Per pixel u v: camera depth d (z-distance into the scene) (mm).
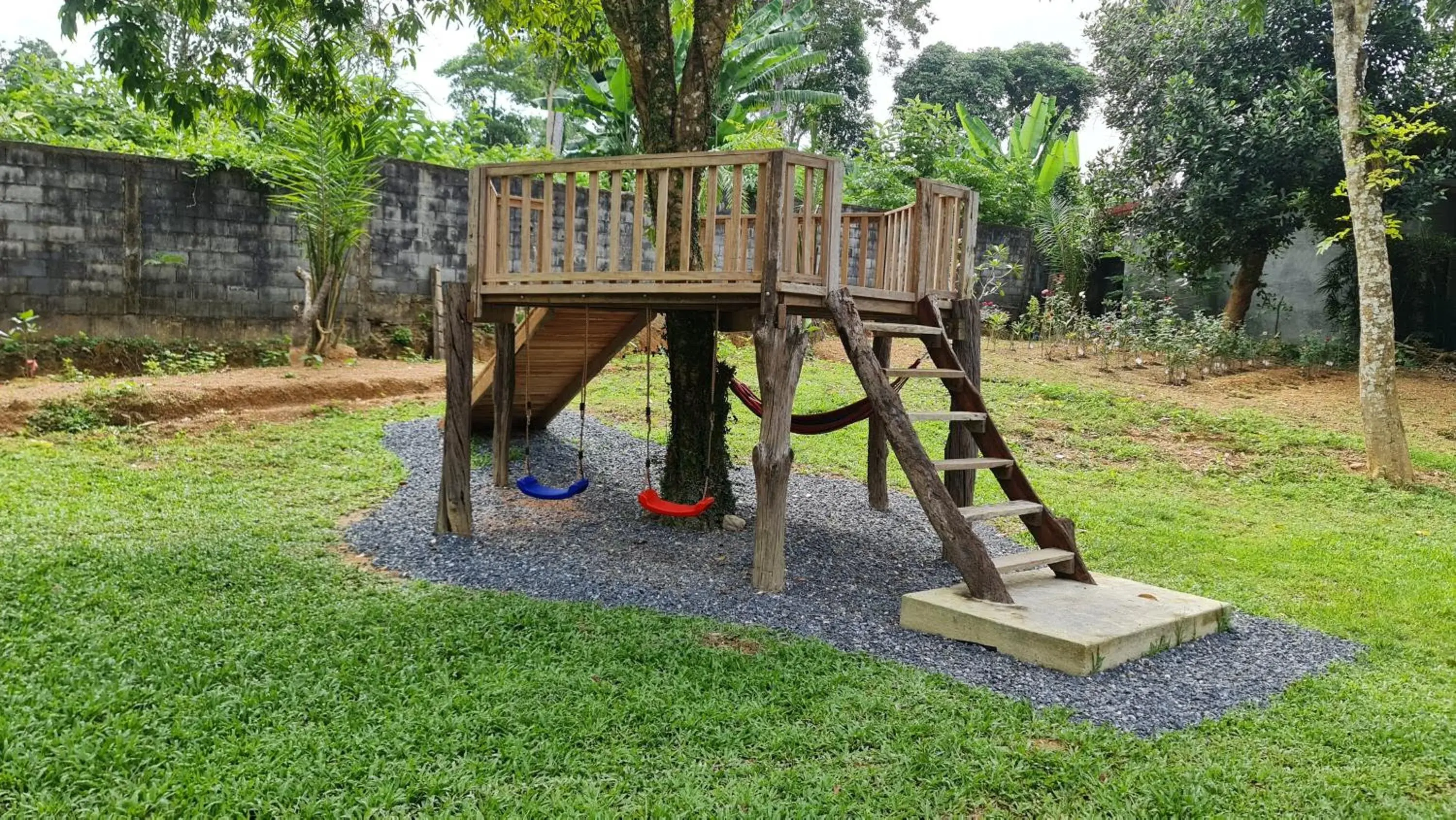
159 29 6332
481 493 8023
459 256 14102
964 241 6695
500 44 9242
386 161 13312
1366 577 6828
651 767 3475
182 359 11812
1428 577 6883
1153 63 14945
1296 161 13117
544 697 3975
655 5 7051
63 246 11234
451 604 5121
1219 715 4254
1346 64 9648
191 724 3555
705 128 7062
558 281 6051
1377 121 9602
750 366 13195
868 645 4930
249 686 3916
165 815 2986
